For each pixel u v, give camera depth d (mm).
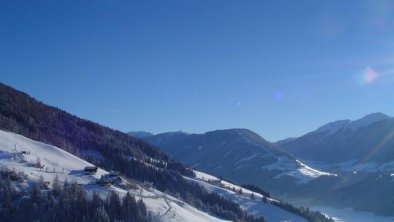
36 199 154500
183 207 197125
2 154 188125
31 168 181500
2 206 150750
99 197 159250
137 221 156500
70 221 147250
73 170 194875
